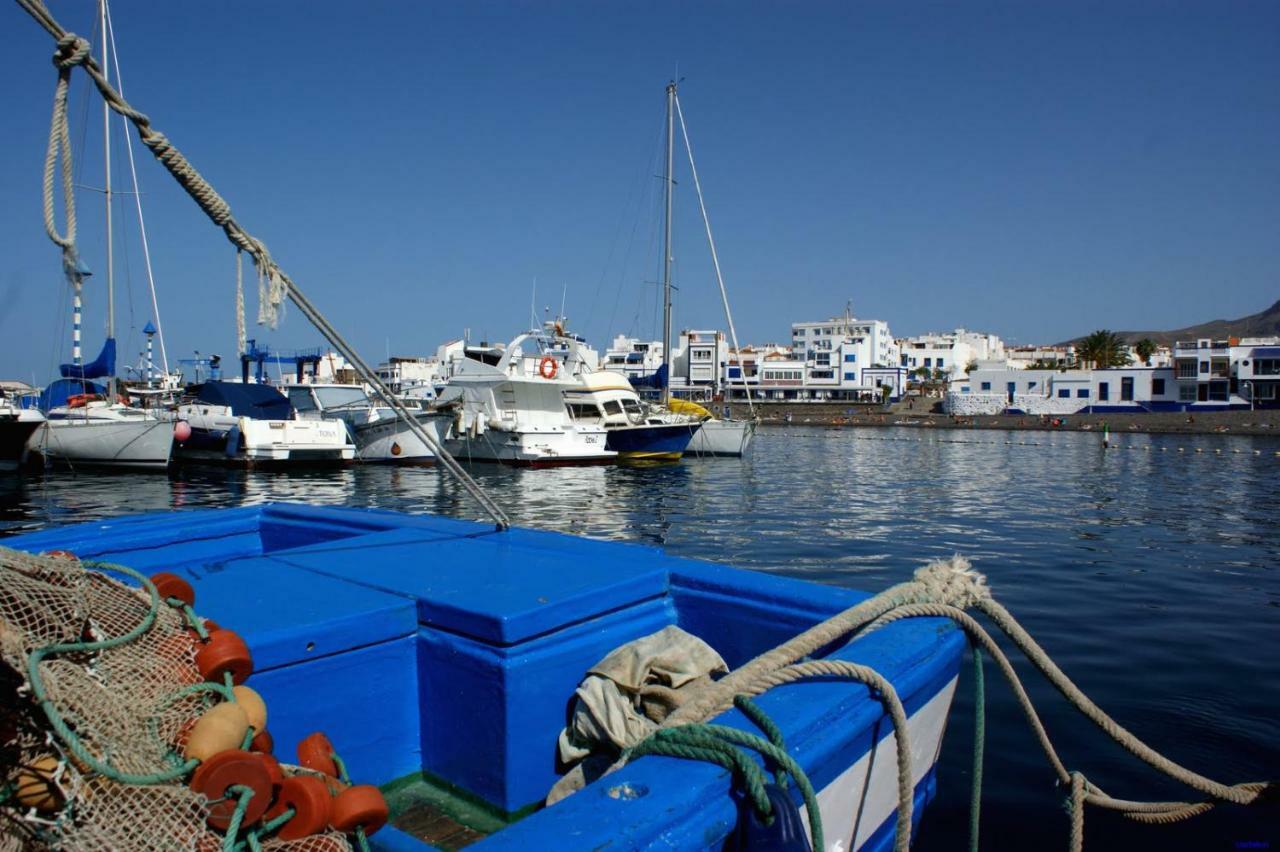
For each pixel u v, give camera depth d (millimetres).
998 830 4277
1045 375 90125
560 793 2516
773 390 108000
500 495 23375
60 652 1566
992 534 16766
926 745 2660
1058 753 5320
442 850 2373
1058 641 8297
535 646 2717
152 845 1436
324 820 1651
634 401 34094
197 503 20906
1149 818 2998
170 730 1672
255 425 27828
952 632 2703
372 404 32188
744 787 1715
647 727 2588
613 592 3014
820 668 2180
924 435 70125
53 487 23859
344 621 2631
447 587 2979
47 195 2123
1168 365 93562
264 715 1864
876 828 2400
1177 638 8438
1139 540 15930
